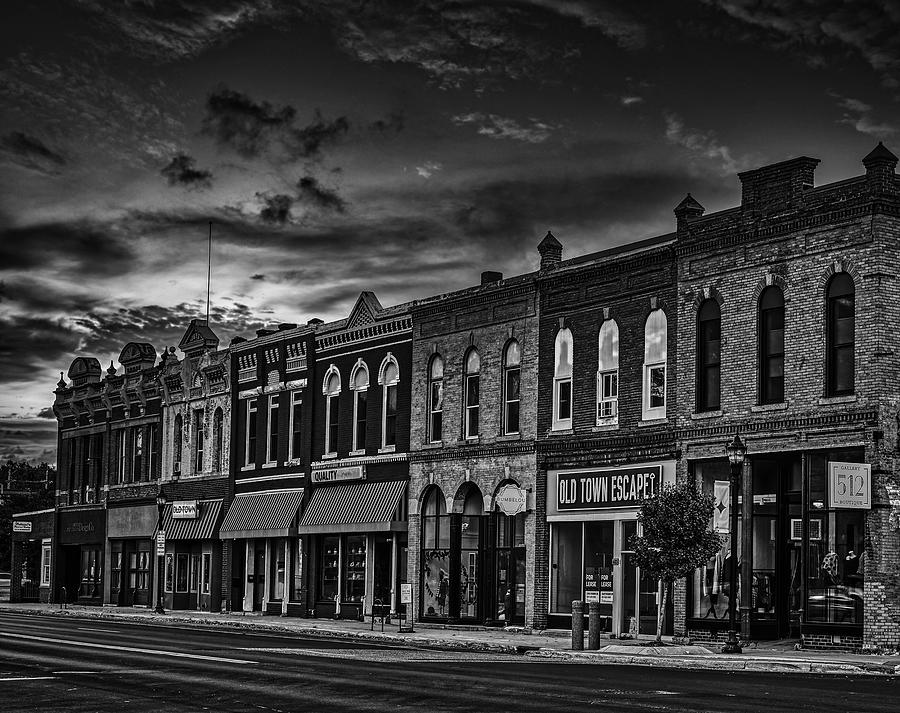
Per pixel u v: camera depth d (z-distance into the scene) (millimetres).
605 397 39344
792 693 20641
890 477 30625
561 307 41250
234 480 58531
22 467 152750
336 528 50094
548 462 41000
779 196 33719
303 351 54469
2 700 19266
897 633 30328
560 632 39469
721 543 32875
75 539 72250
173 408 64625
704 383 35781
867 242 31281
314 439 53312
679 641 34969
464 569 44688
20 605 69812
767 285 33875
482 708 18094
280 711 17984
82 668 24578
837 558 31500
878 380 30750
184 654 28594
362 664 26469
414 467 47125
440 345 46469
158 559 60344
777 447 33031
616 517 38250
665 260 37344
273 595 55531
